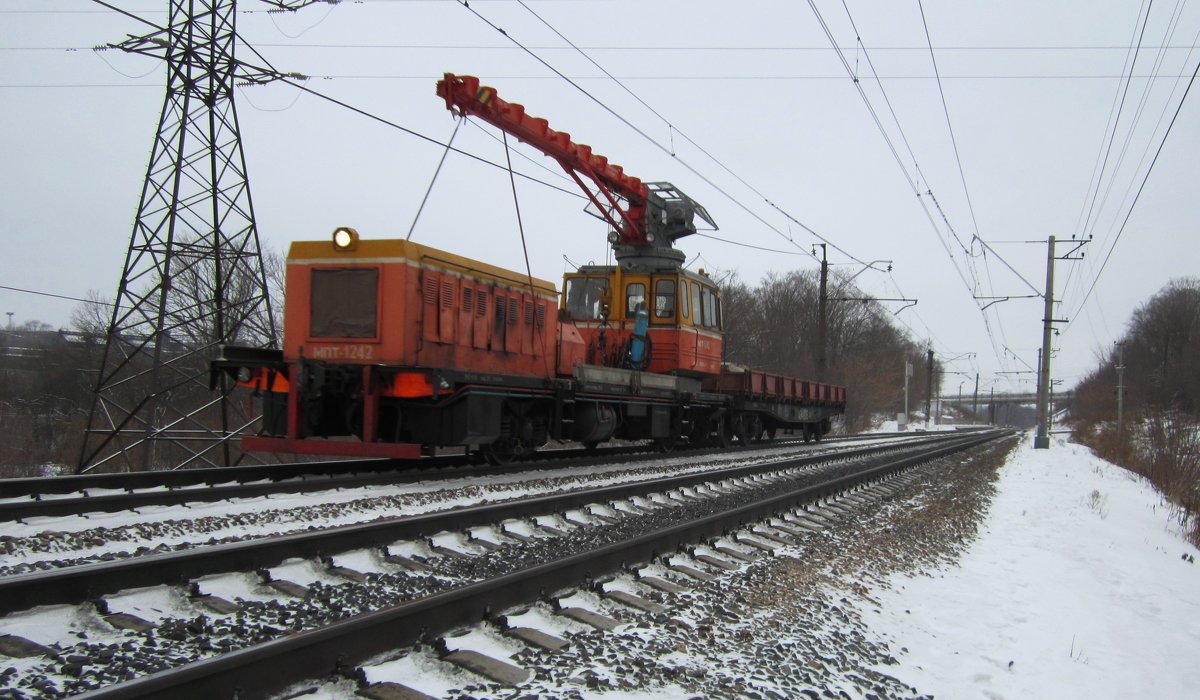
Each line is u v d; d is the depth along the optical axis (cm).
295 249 1144
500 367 1298
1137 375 7319
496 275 1307
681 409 1831
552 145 1406
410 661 411
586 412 1466
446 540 720
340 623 396
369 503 877
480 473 1198
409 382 1073
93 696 296
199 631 443
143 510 791
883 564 820
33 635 416
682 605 565
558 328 1492
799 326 6475
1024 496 1664
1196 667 598
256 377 1137
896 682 488
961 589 775
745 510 908
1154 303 8388
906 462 1911
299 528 755
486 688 387
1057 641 632
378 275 1098
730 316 5806
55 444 2669
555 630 486
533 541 765
